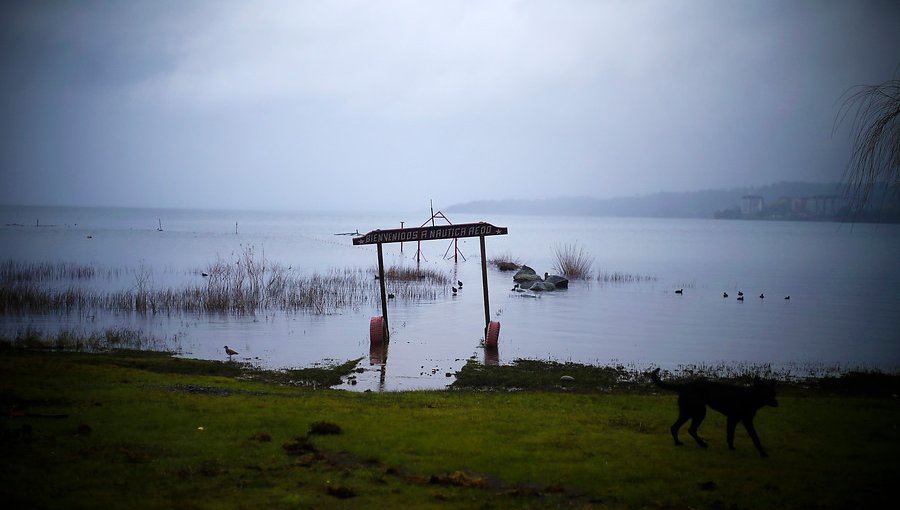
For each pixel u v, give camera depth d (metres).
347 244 113.19
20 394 15.82
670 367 25.33
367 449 12.45
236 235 130.25
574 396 18.98
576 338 31.94
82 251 84.19
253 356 26.34
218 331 31.95
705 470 11.63
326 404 16.61
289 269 63.97
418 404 17.12
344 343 29.59
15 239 104.69
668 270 73.44
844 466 11.98
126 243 101.12
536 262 84.00
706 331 34.34
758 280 62.38
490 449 12.63
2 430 12.45
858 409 17.23
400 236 30.31
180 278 54.75
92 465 10.88
